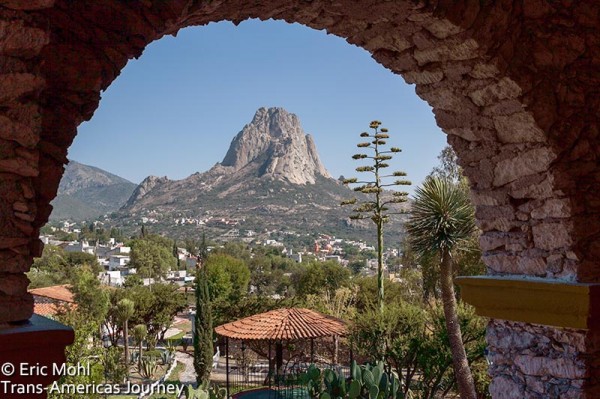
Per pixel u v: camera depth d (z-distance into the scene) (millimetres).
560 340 4020
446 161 20766
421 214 11250
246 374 17500
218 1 3176
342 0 3621
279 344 13445
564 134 3863
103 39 2666
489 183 4379
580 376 3881
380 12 3705
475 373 12375
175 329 40500
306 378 9461
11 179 2312
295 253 152125
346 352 17891
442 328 12531
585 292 3707
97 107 2732
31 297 2402
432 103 4383
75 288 20891
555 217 3967
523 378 4309
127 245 116062
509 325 4449
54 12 2500
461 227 11062
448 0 3500
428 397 12836
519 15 3750
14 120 2275
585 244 3900
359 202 19453
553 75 3850
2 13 2209
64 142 2607
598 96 3992
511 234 4312
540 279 4078
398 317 13203
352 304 24906
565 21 3898
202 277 19000
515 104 3830
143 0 2723
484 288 4418
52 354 2402
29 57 2303
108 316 24891
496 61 3682
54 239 135250
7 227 2309
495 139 4180
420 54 4008
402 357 12844
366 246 174875
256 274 71500
